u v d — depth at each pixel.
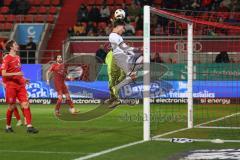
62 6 80.56
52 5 81.12
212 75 58.19
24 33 74.50
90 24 72.81
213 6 71.94
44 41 73.38
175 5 73.94
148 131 28.14
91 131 33.03
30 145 26.25
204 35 58.44
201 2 73.12
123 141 27.73
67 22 77.25
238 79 57.72
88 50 69.06
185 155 22.27
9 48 32.28
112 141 27.78
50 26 76.12
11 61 32.09
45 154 23.14
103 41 68.81
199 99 58.72
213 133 31.38
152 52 61.44
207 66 57.81
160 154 22.83
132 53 30.84
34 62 68.62
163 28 64.44
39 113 48.31
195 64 57.84
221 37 59.00
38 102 61.97
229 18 66.88
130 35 69.38
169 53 61.03
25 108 32.06
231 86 57.97
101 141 27.80
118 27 30.58
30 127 31.86
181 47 59.59
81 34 72.06
